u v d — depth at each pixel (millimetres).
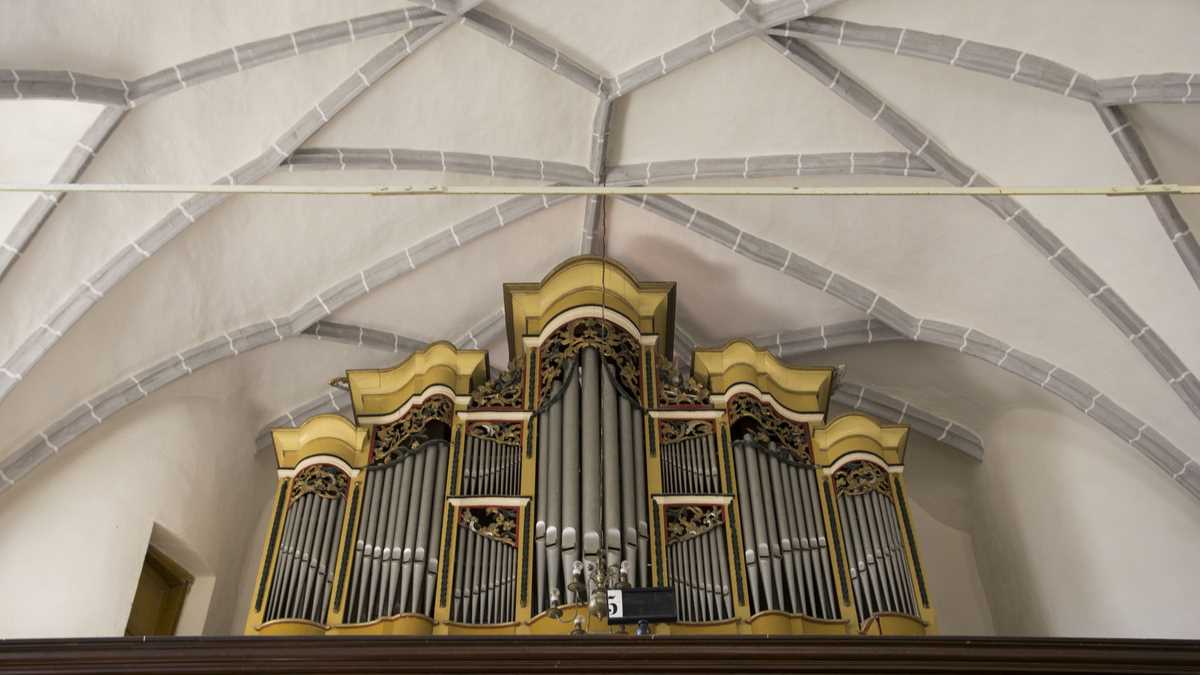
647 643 7215
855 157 11773
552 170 12008
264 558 10148
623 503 10039
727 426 10828
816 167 11828
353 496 10523
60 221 10461
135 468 11125
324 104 11031
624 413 10750
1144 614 11305
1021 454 12820
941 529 13406
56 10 9633
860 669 7254
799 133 11734
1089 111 10883
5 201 10281
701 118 11727
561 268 11586
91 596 10273
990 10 10523
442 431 11383
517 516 10062
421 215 12156
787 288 12922
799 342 13195
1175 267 11070
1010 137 11328
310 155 11391
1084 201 11180
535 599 9523
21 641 7191
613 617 7941
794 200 12117
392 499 10406
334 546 10234
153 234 10883
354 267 12359
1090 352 11914
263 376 12711
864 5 10664
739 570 9820
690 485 10383
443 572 9703
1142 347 11406
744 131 11773
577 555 9625
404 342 13094
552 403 10812
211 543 11805
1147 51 10367
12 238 10258
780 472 10617
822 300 12961
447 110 11461
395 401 11305
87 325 10859
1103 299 11422
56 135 10258
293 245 11891
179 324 11578
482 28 10797
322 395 13211
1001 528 12938
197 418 11969
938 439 13570
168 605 11695
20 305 10469
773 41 10984
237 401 12609
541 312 11703
